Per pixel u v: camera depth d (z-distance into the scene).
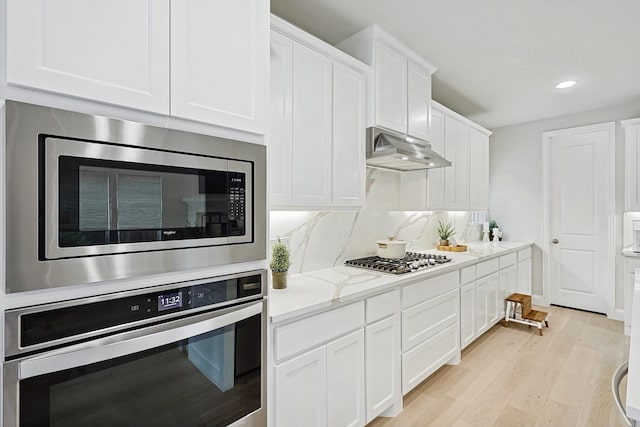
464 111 3.99
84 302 0.84
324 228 2.42
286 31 1.72
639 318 1.25
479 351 3.01
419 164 2.65
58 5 0.80
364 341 1.85
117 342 0.89
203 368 1.09
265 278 1.27
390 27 2.22
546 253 4.32
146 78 0.95
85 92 0.84
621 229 3.80
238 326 1.19
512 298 3.61
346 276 2.17
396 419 2.04
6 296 0.74
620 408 0.80
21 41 0.75
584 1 1.94
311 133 1.87
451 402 2.22
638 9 2.01
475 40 2.39
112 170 0.87
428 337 2.38
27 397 0.76
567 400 2.24
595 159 3.99
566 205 4.22
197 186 1.05
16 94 0.75
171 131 0.99
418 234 3.44
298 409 1.48
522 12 2.05
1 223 0.72
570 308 4.21
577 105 3.78
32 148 0.75
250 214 1.20
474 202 3.69
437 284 2.48
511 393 2.32
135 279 0.93
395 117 2.41
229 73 1.15
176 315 1.01
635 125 3.57
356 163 2.16
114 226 0.88
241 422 1.20
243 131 1.20
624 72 2.91
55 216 0.78
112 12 0.89
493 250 3.55
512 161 4.61
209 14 1.10
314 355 1.55
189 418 1.05
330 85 1.98
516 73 2.94
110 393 0.89
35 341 0.77
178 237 1.00
